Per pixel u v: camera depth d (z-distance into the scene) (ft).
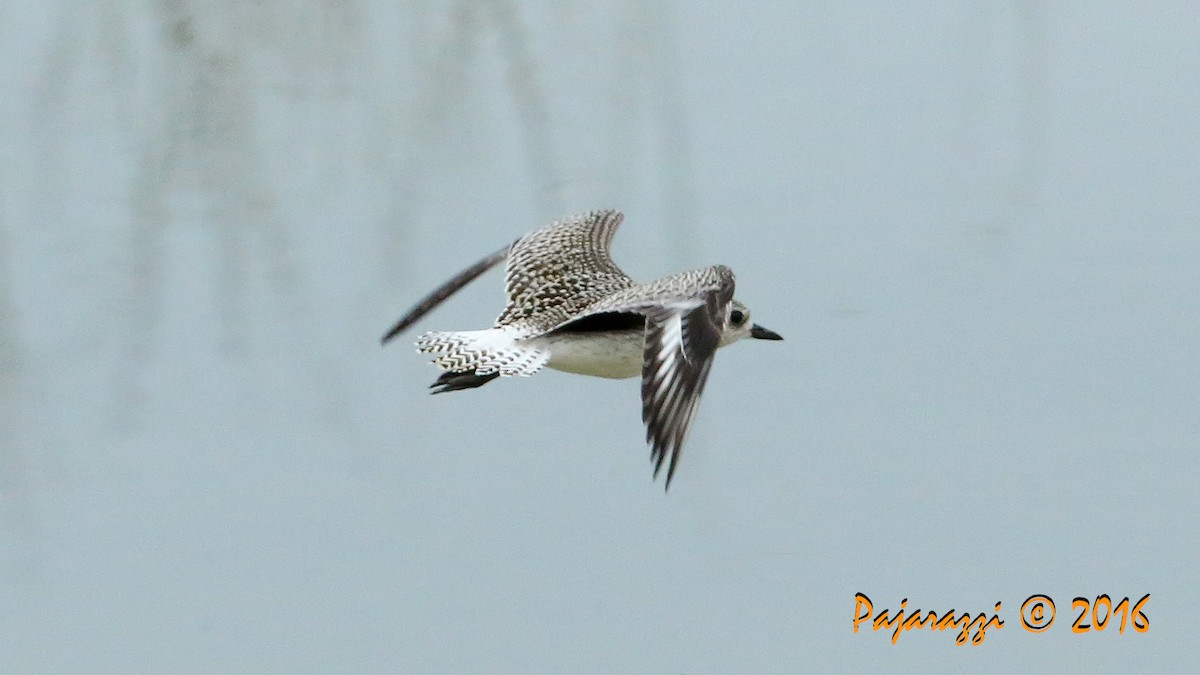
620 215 35.06
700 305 28.04
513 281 33.01
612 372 30.94
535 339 30.63
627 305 28.60
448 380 32.35
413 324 35.04
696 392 27.30
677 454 26.71
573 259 33.19
